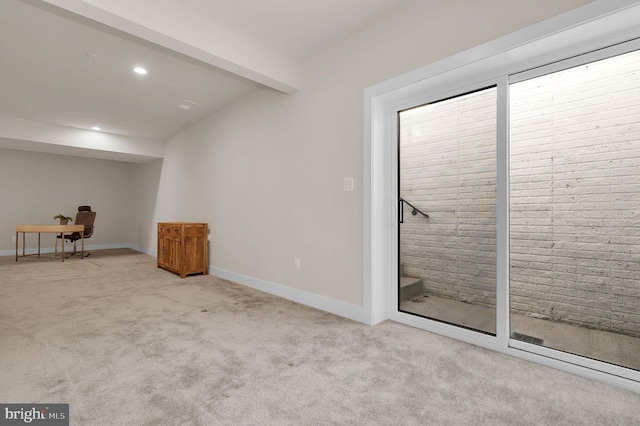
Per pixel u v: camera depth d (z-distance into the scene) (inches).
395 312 101.8
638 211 81.7
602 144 86.7
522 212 101.0
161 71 129.6
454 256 94.5
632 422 52.3
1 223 255.8
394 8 91.0
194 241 176.7
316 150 117.0
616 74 84.4
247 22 97.6
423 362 73.2
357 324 98.5
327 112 112.7
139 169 297.0
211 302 122.4
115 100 163.5
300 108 123.9
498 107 80.2
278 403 57.1
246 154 154.5
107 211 307.4
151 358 74.5
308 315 107.0
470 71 80.7
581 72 89.8
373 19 96.3
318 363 72.5
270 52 113.7
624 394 60.6
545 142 96.3
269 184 139.5
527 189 99.9
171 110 178.7
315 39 107.2
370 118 97.7
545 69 73.4
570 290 93.0
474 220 90.4
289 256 128.5
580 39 66.3
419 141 100.5
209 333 90.4
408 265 104.2
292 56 118.5
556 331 88.9
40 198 272.5
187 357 75.2
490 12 73.4
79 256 251.8
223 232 171.9
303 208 122.3
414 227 102.6
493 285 86.8
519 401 58.1
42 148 228.2
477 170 89.0
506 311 78.2
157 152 250.5
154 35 86.9
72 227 232.7
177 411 54.5
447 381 64.9
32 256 249.1
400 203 104.3
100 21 80.3
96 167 300.4
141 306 116.5
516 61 75.5
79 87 146.9
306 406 56.2
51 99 163.0
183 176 218.8
